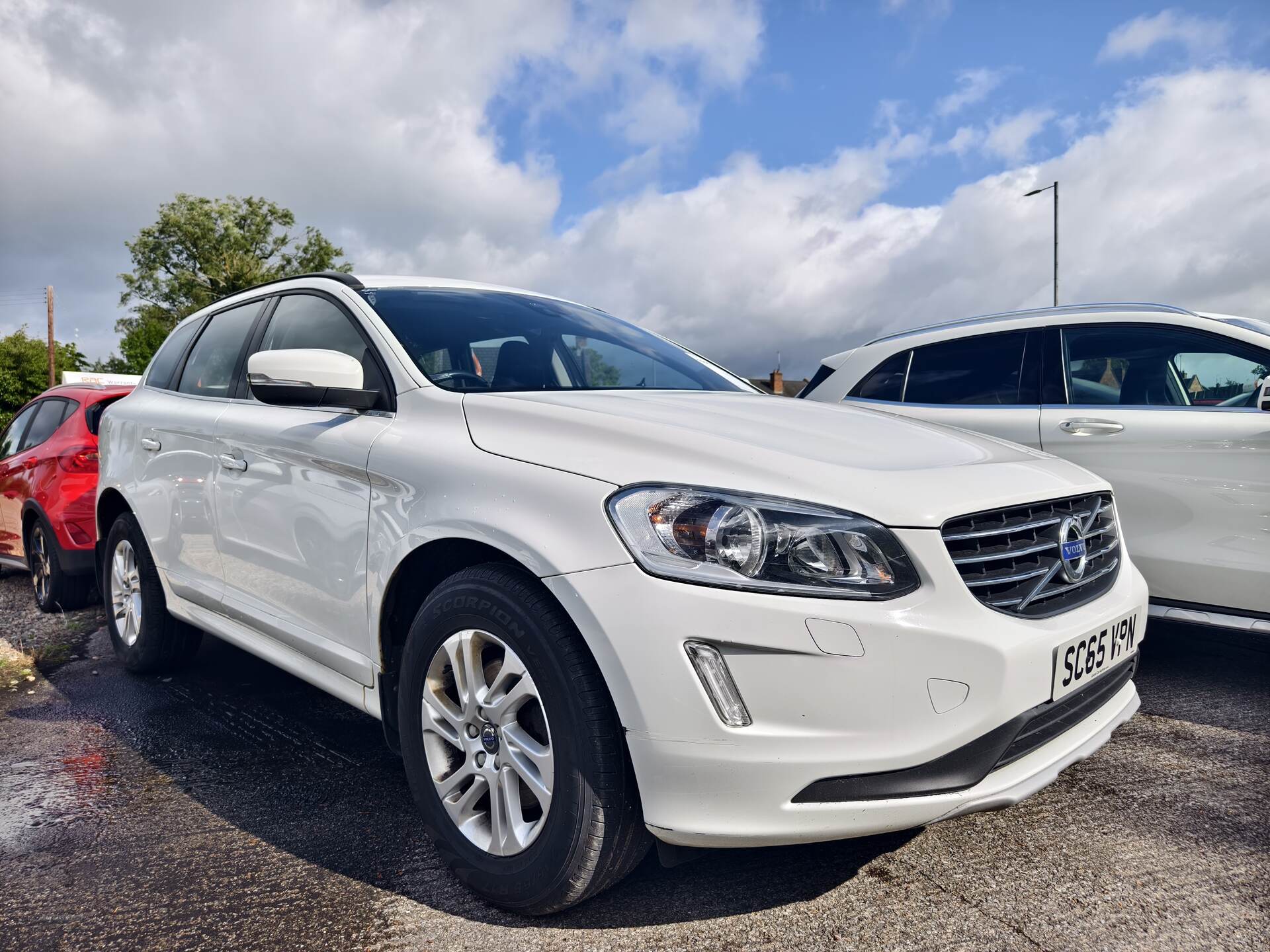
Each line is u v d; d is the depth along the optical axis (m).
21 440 6.23
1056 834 2.38
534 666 1.89
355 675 2.45
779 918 1.99
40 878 2.22
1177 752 2.95
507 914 2.02
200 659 4.26
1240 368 3.63
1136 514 3.76
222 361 3.47
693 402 2.50
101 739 3.22
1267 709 3.38
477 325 2.89
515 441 2.12
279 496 2.74
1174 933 1.92
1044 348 4.18
